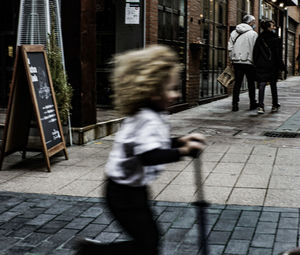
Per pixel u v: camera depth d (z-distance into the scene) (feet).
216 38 52.95
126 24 35.60
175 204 15.99
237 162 21.97
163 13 38.19
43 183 18.99
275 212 15.07
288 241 12.77
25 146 22.49
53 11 25.18
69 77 26.48
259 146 25.63
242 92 64.28
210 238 13.02
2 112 32.27
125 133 8.52
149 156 8.18
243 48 40.22
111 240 13.14
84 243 9.22
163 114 8.79
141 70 8.43
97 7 36.19
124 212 8.59
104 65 36.24
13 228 14.07
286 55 99.60
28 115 22.16
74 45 26.18
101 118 31.14
